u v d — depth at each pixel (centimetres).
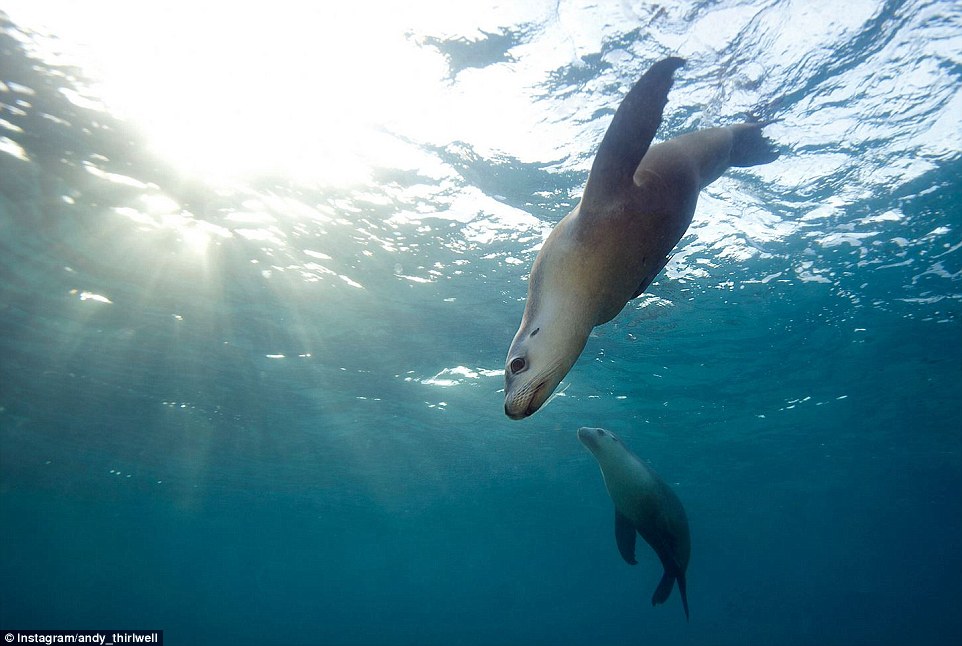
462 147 754
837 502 3972
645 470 459
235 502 3388
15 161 793
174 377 1563
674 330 1348
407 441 2272
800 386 1789
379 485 3048
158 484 2873
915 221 938
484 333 1338
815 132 720
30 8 589
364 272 1077
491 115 697
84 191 855
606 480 472
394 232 952
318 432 2108
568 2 554
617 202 158
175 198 876
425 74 648
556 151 748
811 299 1217
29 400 1684
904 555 7275
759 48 589
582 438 489
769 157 247
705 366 1596
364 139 748
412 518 4144
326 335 1343
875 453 2686
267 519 4019
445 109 694
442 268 1060
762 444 2514
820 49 594
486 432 2172
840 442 2488
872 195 865
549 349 150
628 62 613
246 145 769
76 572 7044
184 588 10019
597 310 159
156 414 1848
